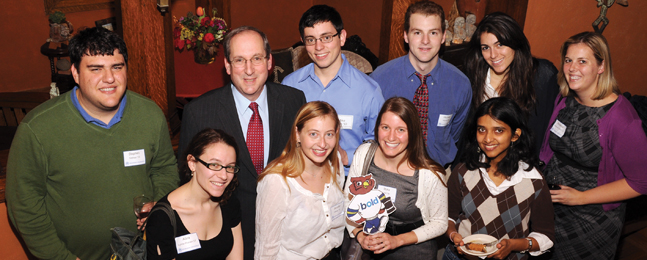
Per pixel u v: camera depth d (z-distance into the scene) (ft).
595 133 7.35
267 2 23.52
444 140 9.00
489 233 6.90
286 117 7.49
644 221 13.15
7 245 8.23
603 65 7.11
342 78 8.10
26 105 12.23
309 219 6.31
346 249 7.57
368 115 8.17
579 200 7.38
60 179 6.18
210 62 13.17
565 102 7.90
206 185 5.83
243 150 7.12
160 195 7.20
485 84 8.82
